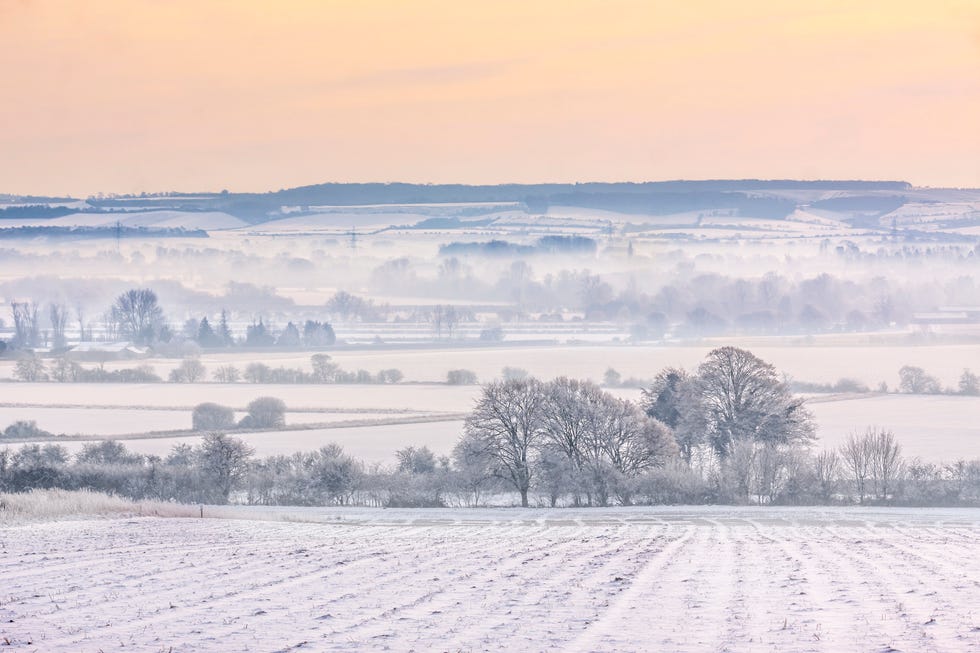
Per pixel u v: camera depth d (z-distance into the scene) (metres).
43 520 84.50
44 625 38.25
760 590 46.25
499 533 86.75
